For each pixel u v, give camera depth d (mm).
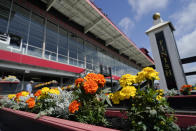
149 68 1144
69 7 11867
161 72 6898
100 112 1476
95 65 17312
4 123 2686
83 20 14070
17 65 7930
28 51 9508
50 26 12344
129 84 1164
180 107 1866
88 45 17219
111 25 15305
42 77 11641
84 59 15656
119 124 1305
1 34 7066
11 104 3023
